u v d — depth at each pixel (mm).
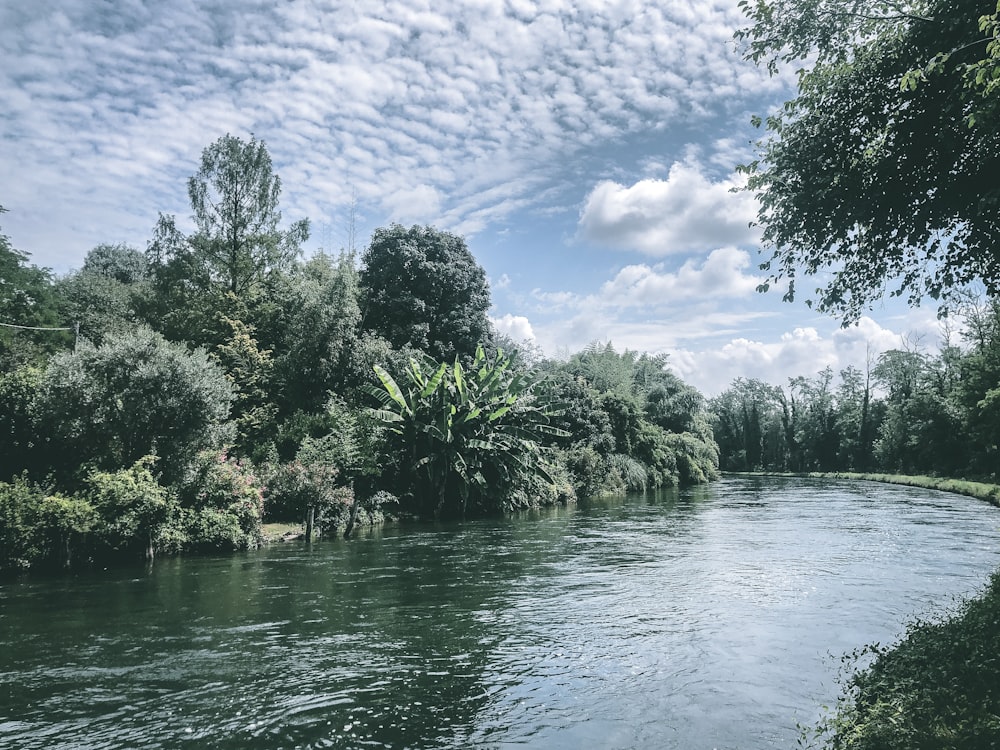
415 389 32031
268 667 8953
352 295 36312
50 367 18438
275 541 22031
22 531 15586
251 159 39938
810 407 101000
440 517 30984
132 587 14406
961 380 54000
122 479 17672
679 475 65688
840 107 9406
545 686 8227
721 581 14766
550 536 23500
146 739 6691
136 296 40812
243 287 39781
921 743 4875
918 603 12133
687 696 7797
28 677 8523
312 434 29719
